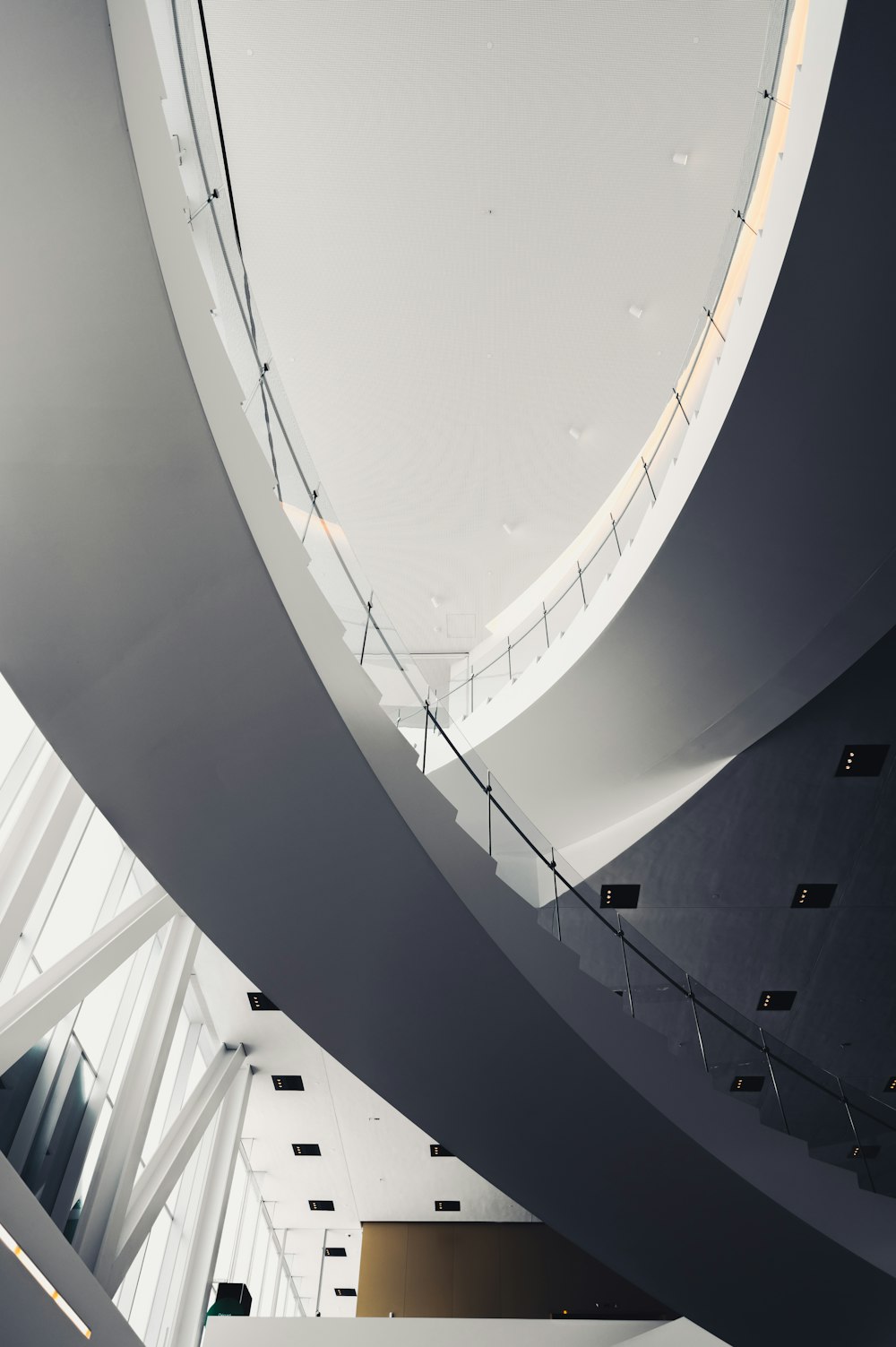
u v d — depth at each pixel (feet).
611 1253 25.39
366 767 18.67
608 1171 23.44
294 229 41.32
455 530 54.65
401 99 36.91
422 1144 45.42
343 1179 47.96
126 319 13.66
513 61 35.68
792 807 38.68
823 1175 23.86
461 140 38.14
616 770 40.27
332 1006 21.88
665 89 36.24
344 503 53.16
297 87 36.58
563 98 36.70
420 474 51.78
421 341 45.68
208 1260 36.86
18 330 13.55
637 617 34.73
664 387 46.85
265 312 44.45
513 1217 49.55
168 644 16.55
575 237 41.39
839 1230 23.11
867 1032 43.29
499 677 44.09
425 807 20.79
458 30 34.86
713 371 29.81
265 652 17.07
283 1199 49.47
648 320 44.16
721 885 40.42
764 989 42.68
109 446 14.58
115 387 14.17
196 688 17.08
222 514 15.48
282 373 47.14
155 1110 35.32
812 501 28.96
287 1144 46.32
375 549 55.72
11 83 11.91
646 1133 22.58
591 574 40.42
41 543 15.25
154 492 15.07
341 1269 52.60
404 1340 37.09
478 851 22.29
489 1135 23.68
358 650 20.65
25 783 23.56
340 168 39.09
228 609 16.49
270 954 20.93
